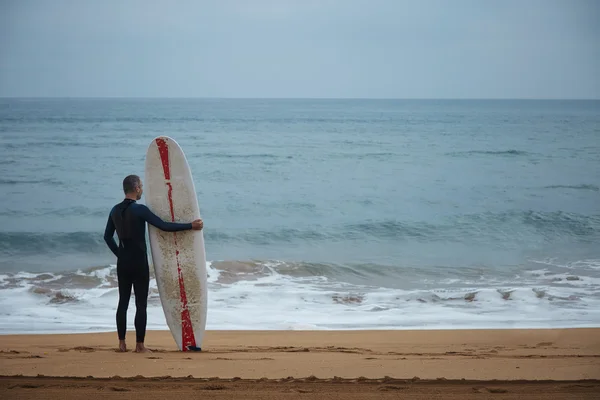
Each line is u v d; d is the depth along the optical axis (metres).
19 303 9.44
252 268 12.16
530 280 11.44
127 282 5.25
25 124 65.25
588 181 25.30
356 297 10.09
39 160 31.81
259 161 33.00
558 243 15.13
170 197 5.70
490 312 9.14
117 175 26.75
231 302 9.68
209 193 22.62
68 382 3.57
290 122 79.56
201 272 5.71
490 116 97.88
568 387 3.45
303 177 27.08
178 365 4.54
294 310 9.26
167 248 5.70
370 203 20.78
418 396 3.20
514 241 15.40
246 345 6.60
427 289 10.77
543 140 46.94
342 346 6.64
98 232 15.35
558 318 8.70
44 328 7.95
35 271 11.89
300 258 13.63
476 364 4.86
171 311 5.70
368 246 15.03
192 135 53.38
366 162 32.72
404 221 17.64
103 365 4.48
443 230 16.64
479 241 15.45
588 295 10.13
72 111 107.94
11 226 16.62
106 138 47.06
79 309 9.11
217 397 3.15
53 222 17.28
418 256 13.87
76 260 13.20
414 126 69.62
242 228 16.80
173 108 146.75
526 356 5.60
